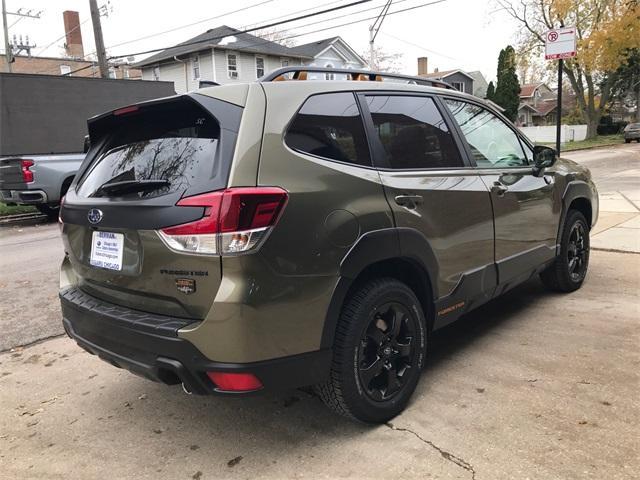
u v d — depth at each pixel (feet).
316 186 8.40
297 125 8.70
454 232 10.89
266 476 8.35
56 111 44.16
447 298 10.90
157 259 8.06
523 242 13.43
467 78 183.52
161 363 8.02
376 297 9.12
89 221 9.27
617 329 13.35
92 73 148.56
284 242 7.88
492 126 13.42
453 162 11.50
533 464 8.21
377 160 9.72
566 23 115.34
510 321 14.42
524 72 125.90
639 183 41.16
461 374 11.37
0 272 23.71
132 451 9.30
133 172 9.11
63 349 14.29
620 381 10.66
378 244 9.07
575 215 16.16
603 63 114.21
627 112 178.81
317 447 9.05
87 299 9.72
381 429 9.47
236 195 7.54
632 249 21.04
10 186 38.81
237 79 115.44
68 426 10.27
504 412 9.74
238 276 7.54
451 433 9.18
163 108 9.07
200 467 8.71
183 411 10.60
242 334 7.58
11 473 8.81
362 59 141.49
